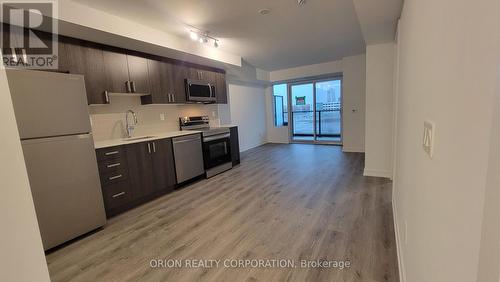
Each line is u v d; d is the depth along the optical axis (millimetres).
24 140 1871
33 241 900
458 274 495
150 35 2973
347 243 1927
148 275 1675
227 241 2051
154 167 3135
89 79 2727
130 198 2842
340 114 6625
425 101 871
